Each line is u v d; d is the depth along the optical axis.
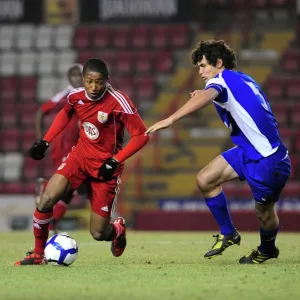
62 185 25.08
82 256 29.75
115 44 87.94
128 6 83.06
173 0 82.50
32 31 88.75
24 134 78.69
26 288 19.39
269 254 25.88
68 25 88.94
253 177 24.52
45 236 25.36
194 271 22.92
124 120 24.86
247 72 81.69
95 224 25.95
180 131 75.62
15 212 60.91
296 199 59.09
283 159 24.52
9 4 85.38
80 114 25.08
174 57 85.94
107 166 24.23
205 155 73.88
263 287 19.44
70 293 18.48
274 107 78.44
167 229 57.81
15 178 74.56
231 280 20.75
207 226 57.41
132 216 60.47
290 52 83.62
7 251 32.50
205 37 85.06
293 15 87.38
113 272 22.73
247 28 85.06
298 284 19.94
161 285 19.83
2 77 85.88
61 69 86.06
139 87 81.81
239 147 24.97
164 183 70.69
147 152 73.25
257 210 25.16
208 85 24.02
